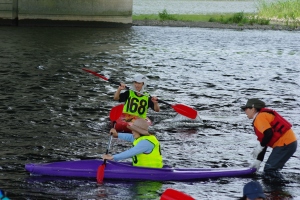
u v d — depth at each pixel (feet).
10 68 91.71
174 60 110.42
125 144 51.57
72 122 58.80
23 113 61.67
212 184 40.63
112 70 95.30
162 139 53.62
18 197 36.86
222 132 57.06
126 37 148.87
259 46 140.56
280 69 103.76
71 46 125.70
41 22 171.22
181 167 44.93
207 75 94.02
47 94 72.59
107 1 173.99
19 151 47.70
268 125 41.68
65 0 171.22
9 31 151.53
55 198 36.91
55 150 48.49
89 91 76.23
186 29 175.73
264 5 224.53
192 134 55.93
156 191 38.78
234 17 198.90
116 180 40.57
